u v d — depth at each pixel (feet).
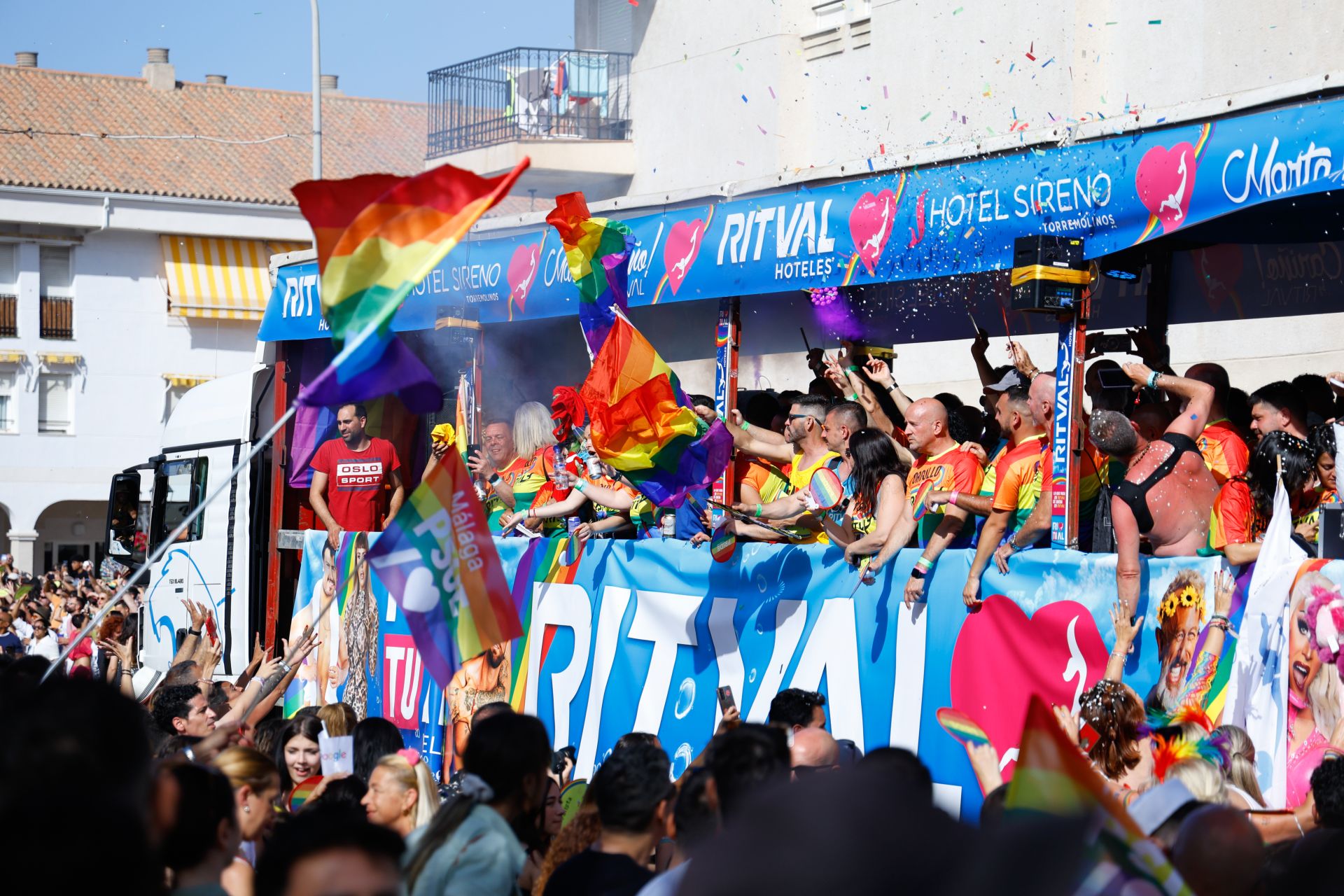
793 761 19.35
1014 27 58.44
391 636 40.22
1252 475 23.44
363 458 42.86
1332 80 20.94
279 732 26.71
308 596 44.34
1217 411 26.61
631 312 45.83
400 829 19.16
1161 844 13.30
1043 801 7.87
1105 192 24.11
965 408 33.04
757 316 40.70
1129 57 54.85
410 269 17.97
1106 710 19.69
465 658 21.61
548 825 21.33
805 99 70.90
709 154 75.72
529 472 37.22
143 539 57.98
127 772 9.08
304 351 48.21
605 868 15.96
